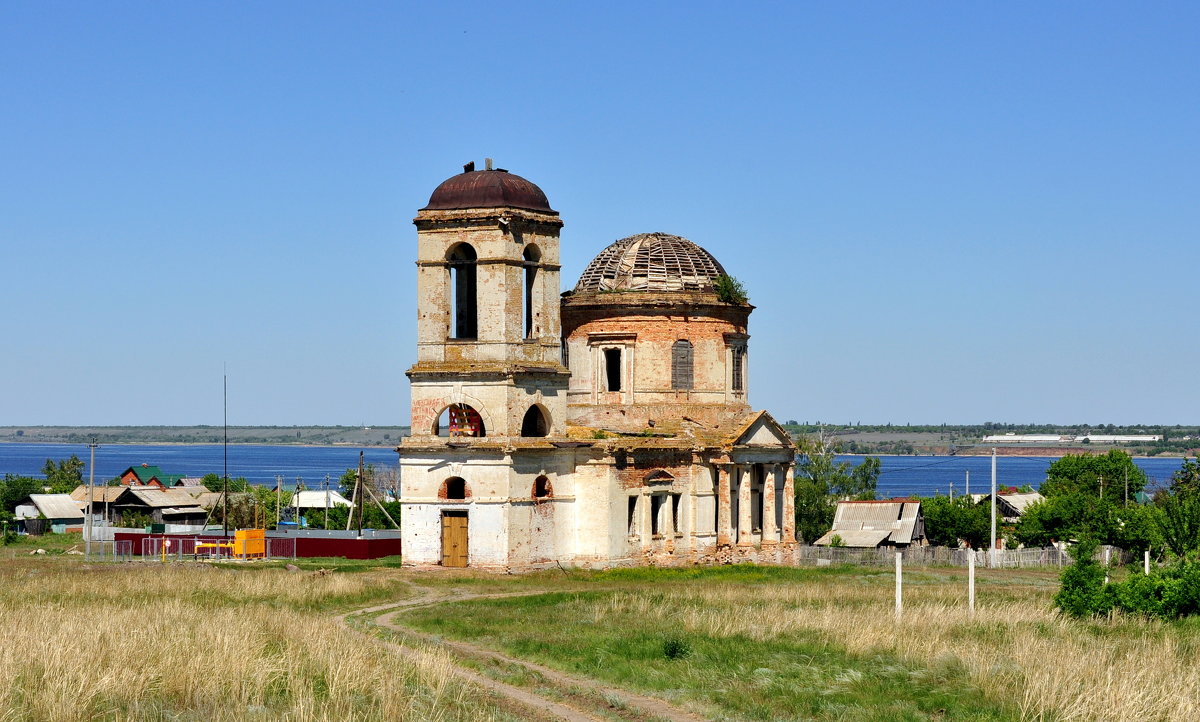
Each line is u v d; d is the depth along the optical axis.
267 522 114.88
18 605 52.41
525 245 73.19
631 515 78.88
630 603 57.66
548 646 45.25
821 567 86.88
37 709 31.91
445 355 72.44
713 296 86.50
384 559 79.44
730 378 87.44
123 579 61.47
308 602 57.28
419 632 49.53
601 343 85.25
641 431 82.75
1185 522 81.81
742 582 73.19
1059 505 102.62
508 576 70.38
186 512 123.25
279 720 31.84
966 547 111.12
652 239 88.50
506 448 70.56
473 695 36.53
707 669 41.31
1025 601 59.56
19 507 132.62
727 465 84.31
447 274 72.81
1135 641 46.56
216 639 39.25
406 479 72.62
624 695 38.38
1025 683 38.12
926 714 36.16
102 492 127.75
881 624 48.72
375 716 32.50
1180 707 34.78
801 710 36.31
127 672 34.97
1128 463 142.25
